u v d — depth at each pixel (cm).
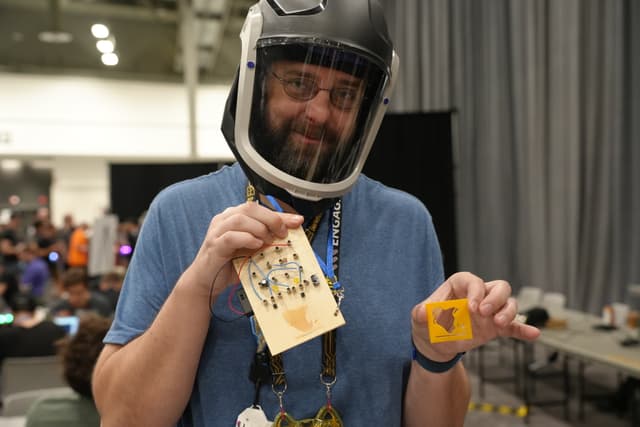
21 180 755
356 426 68
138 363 61
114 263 495
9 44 650
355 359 69
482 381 420
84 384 162
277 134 65
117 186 427
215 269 58
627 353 292
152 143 683
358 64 65
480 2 578
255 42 64
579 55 517
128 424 62
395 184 310
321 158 66
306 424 65
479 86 581
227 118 70
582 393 362
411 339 73
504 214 576
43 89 658
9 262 568
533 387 424
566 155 529
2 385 269
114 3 666
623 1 495
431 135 312
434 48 569
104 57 586
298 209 68
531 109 543
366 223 76
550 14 534
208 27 674
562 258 532
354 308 70
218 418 66
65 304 378
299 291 60
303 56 63
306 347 68
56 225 746
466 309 61
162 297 69
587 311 529
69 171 733
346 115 66
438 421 73
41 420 162
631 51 497
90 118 669
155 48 680
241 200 74
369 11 67
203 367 67
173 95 685
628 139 505
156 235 72
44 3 653
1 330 271
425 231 79
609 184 511
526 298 466
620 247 508
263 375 65
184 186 75
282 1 65
